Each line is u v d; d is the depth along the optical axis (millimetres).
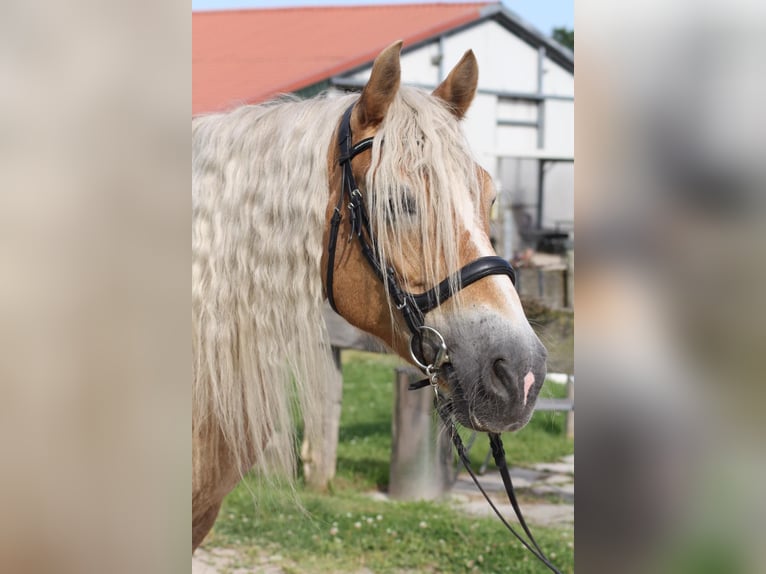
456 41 11250
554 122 12148
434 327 1604
